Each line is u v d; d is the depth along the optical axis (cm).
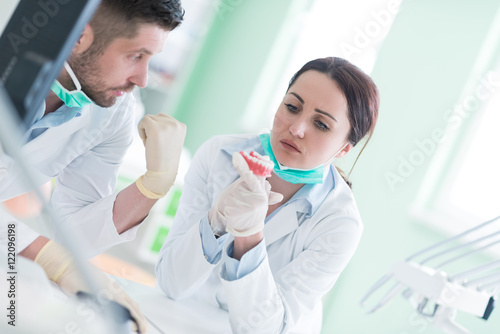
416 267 130
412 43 273
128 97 129
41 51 56
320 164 127
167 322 100
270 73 361
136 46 97
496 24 255
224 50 378
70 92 102
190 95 385
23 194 113
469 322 228
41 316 67
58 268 85
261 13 365
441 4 268
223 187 136
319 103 121
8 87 56
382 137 272
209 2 371
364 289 268
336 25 340
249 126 361
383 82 277
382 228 268
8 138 41
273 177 136
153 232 265
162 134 118
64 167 130
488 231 242
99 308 71
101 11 92
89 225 121
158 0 93
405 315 250
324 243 129
